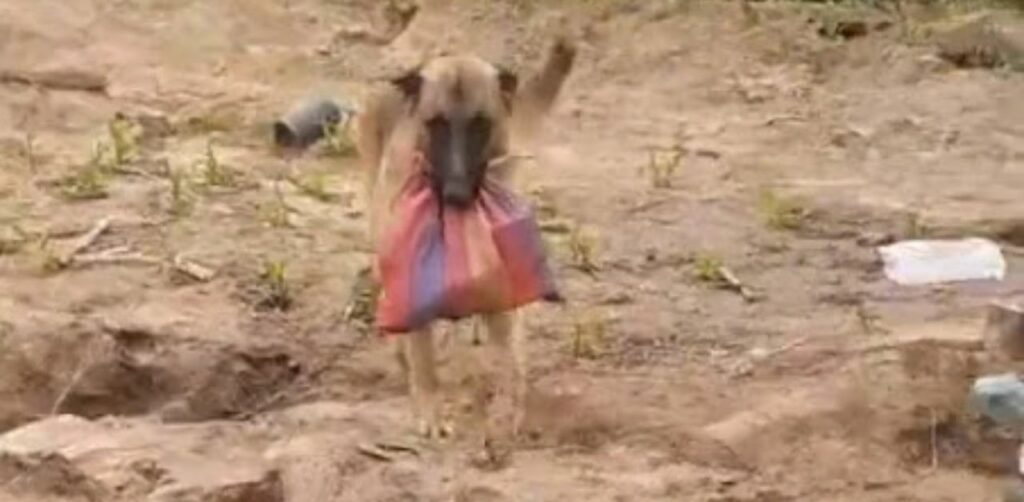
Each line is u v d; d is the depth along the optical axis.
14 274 14.52
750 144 18.83
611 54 21.39
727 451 11.87
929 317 14.00
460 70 11.71
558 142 18.72
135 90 19.75
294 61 21.08
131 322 13.61
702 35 21.78
